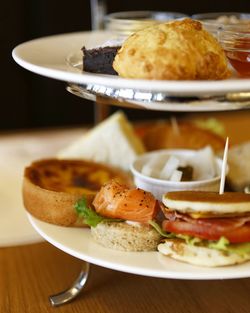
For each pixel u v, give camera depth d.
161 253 0.43
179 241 0.43
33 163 0.54
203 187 0.50
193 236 0.42
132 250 0.44
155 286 0.49
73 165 0.56
